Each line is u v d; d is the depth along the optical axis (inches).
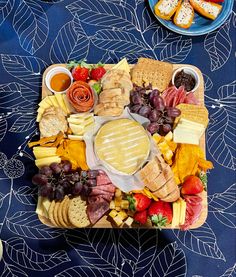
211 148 56.5
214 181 55.6
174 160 52.5
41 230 53.9
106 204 51.3
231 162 56.1
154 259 53.5
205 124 53.5
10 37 58.8
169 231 54.1
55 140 52.5
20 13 59.4
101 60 58.5
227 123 57.2
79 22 59.5
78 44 58.9
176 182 52.4
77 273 53.3
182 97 54.1
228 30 59.7
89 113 53.3
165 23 57.9
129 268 53.4
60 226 52.7
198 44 59.2
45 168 50.5
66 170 50.6
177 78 55.8
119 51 58.8
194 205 51.8
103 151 51.7
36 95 57.3
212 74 58.4
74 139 52.7
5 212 54.2
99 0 59.9
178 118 53.3
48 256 53.5
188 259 53.6
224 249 53.9
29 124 56.4
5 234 53.8
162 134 53.2
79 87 52.2
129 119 52.6
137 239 53.8
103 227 52.8
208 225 54.4
